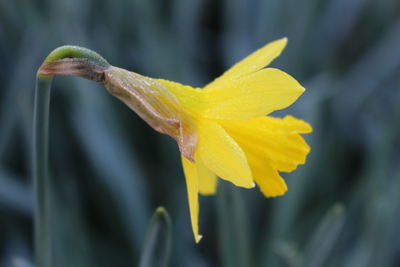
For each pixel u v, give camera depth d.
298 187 0.54
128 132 0.63
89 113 0.56
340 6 0.74
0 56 0.68
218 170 0.36
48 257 0.39
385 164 0.55
